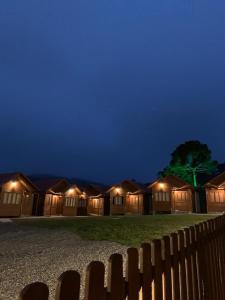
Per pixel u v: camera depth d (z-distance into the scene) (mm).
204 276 3785
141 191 30094
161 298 2477
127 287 2002
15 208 23844
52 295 4168
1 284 4641
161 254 2617
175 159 37562
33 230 11641
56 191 28844
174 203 29609
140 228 11570
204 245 4109
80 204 32344
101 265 1679
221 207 26938
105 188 33750
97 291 1610
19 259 6277
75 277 1458
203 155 35906
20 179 24516
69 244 8117
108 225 12859
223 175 27594
